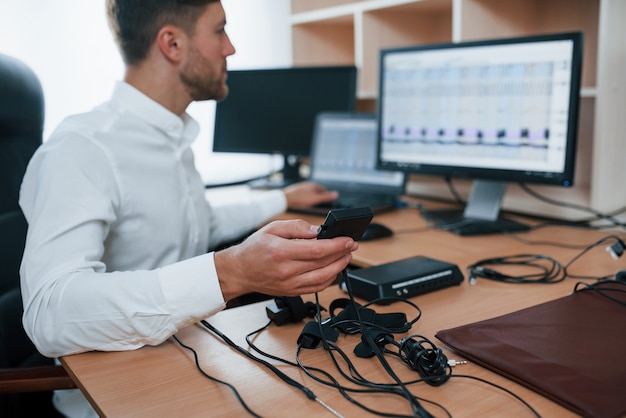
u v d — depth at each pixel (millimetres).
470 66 1483
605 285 1005
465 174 1525
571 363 719
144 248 1115
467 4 1597
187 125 1238
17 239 1204
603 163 1428
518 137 1412
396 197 1763
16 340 1157
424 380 713
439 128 1568
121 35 1084
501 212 1665
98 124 1068
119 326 821
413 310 960
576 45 1289
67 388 885
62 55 2084
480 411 648
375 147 1786
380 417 646
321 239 804
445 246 1324
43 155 1015
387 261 1214
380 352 767
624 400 634
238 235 1492
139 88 1117
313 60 2318
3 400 1068
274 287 810
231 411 672
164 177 1144
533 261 1193
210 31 1083
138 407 685
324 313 971
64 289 833
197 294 821
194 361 808
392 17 1992
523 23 1729
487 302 983
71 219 916
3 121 1218
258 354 823
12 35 1994
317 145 1943
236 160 2545
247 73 2080
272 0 2520
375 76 2006
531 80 1374
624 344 771
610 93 1393
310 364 786
